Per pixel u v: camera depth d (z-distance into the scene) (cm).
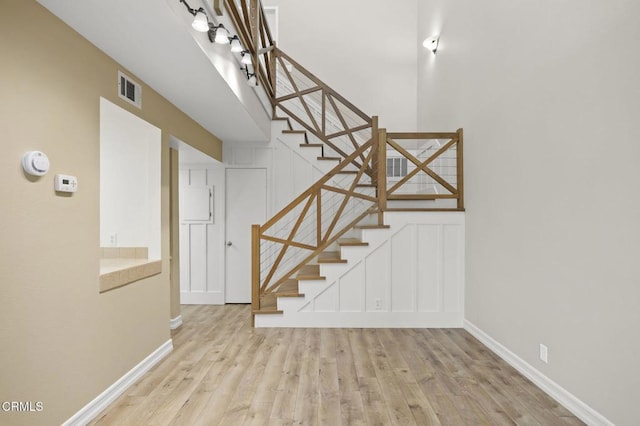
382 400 246
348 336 382
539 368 264
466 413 229
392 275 414
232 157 539
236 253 547
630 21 182
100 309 237
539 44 261
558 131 240
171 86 307
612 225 195
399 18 631
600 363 204
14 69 171
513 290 300
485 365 304
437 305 414
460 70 419
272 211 542
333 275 414
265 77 460
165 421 221
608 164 197
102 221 335
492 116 338
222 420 222
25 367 176
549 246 251
